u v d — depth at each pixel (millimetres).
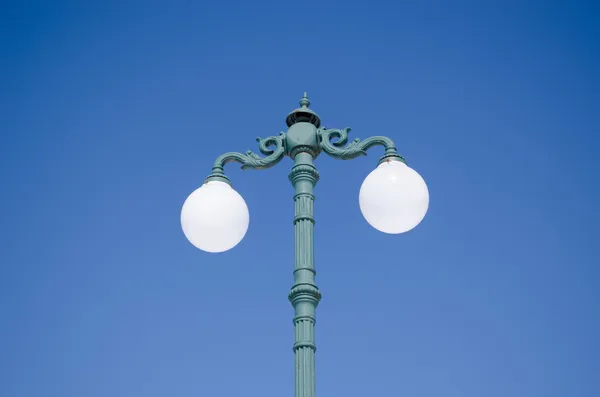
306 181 7426
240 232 7609
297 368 6398
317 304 6824
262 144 7836
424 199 7328
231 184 7793
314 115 8008
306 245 7039
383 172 7285
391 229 7352
